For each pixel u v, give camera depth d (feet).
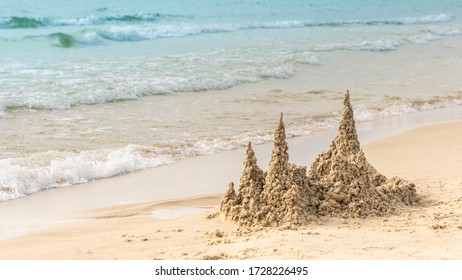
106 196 42.55
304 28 175.32
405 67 105.50
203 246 28.60
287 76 94.38
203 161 52.24
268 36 148.56
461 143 54.03
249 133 61.62
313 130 63.62
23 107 68.90
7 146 54.08
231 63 101.14
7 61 101.09
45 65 97.50
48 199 42.24
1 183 44.24
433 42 140.67
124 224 34.91
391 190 34.40
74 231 33.91
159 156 52.95
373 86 88.53
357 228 30.04
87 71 91.91
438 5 264.31
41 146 54.39
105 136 58.59
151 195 42.47
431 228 29.76
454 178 40.24
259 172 32.89
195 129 62.49
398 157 49.62
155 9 211.61
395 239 28.25
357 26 185.26
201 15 200.44
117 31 138.41
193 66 97.76
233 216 32.19
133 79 85.05
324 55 114.01
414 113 72.38
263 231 29.94
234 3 242.58
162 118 66.64
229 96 79.20
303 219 30.76
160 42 135.54
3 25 155.33
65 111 68.85
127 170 49.52
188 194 42.52
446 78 95.20
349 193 32.73
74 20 165.48
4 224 36.42
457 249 26.81
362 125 65.72
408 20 201.36
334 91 84.38
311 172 34.81
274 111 71.67
